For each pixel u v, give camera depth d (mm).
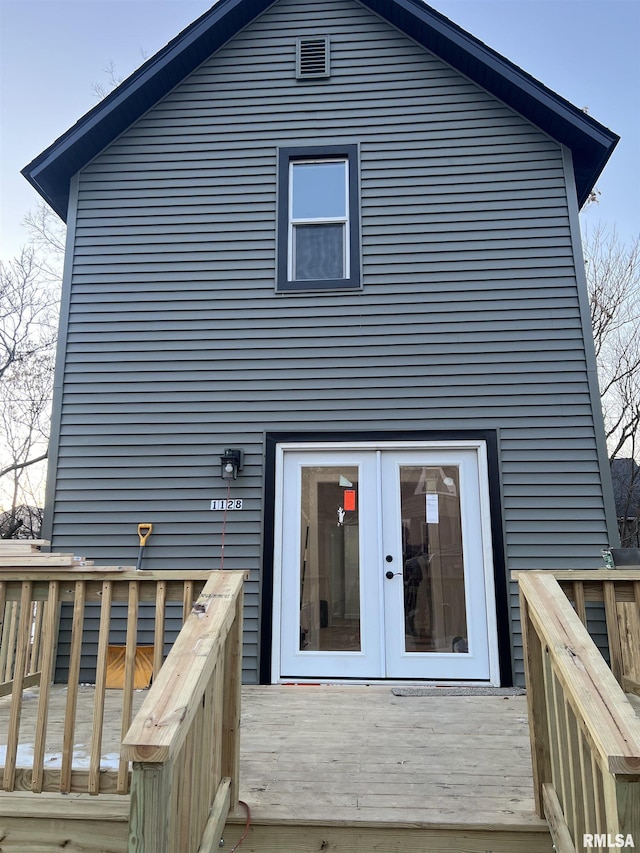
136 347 5176
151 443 4988
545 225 5145
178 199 5453
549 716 2209
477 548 4645
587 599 3160
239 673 2441
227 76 5656
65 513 4898
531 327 4965
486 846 2189
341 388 4965
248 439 4938
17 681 2453
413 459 4848
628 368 13945
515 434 4781
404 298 5090
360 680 4469
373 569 4668
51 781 2373
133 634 2453
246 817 2252
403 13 5438
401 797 2410
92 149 5566
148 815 1542
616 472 14047
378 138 5418
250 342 5117
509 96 5328
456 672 4438
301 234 5383
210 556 4750
